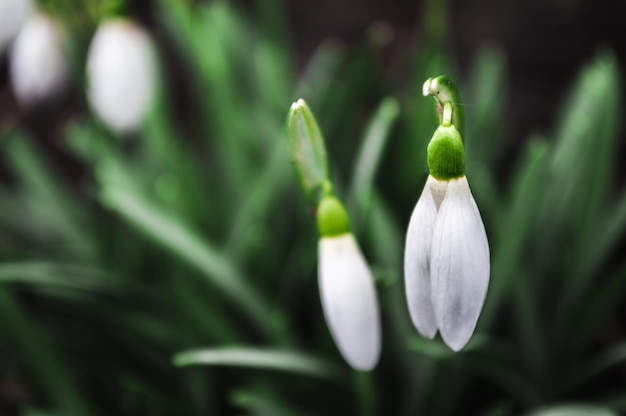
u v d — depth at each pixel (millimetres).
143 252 347
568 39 489
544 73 495
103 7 286
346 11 545
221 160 349
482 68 365
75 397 284
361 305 217
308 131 215
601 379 293
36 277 287
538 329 279
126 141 390
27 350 281
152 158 368
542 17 494
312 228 307
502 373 268
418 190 233
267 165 319
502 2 506
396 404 286
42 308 322
